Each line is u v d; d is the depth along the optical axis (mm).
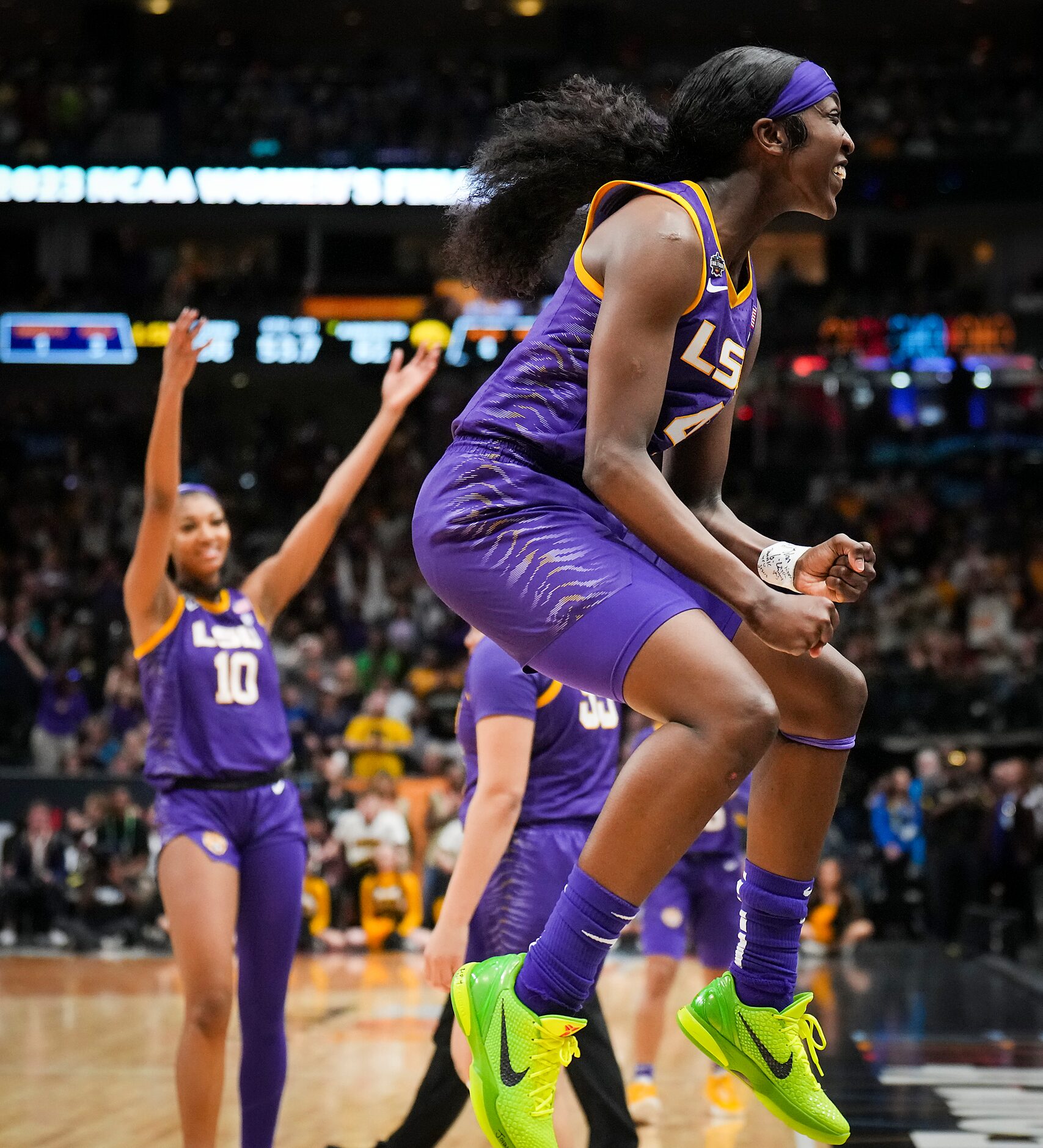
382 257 28281
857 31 29188
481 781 4113
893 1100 6418
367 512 23531
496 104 27219
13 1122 6008
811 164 2670
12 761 17859
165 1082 7086
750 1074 2695
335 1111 6332
